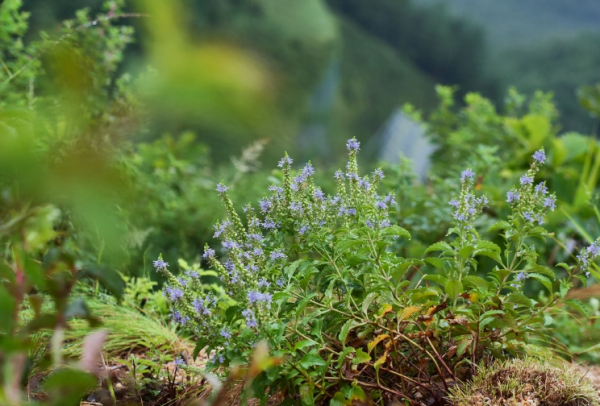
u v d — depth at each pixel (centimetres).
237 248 222
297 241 248
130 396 257
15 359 111
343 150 1124
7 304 110
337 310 224
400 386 244
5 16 310
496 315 233
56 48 65
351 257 229
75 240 170
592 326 398
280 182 293
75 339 295
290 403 214
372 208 237
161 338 315
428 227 429
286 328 220
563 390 231
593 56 3700
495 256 241
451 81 3316
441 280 236
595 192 554
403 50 3200
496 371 239
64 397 112
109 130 63
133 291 344
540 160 246
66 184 62
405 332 248
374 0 3114
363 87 2603
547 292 446
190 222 493
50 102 67
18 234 124
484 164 491
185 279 233
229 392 234
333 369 229
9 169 62
